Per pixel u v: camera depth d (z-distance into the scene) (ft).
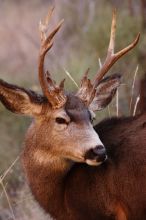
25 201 87.97
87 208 71.05
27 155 72.59
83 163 71.26
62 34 142.72
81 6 134.21
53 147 70.54
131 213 69.87
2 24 169.99
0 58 160.86
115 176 69.67
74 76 105.81
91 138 68.39
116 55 73.10
